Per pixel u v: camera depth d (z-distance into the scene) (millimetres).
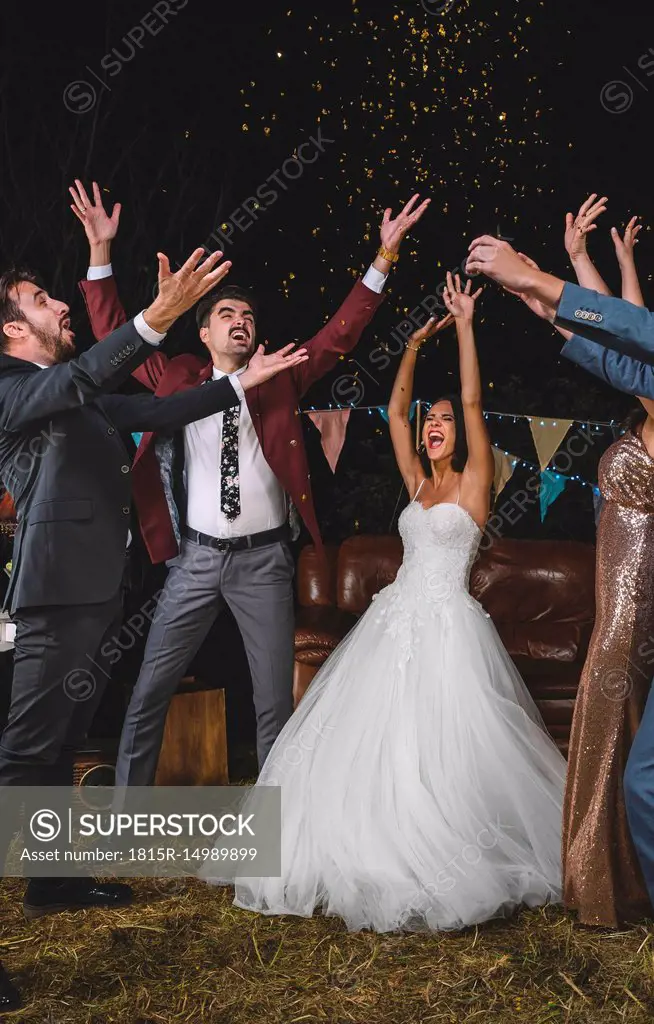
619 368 2410
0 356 2592
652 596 2672
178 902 2877
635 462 2674
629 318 2166
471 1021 2221
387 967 2465
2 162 6109
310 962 2498
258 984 2393
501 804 2900
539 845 2875
